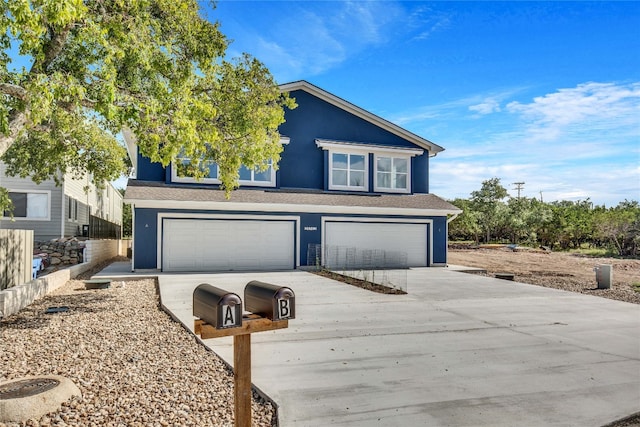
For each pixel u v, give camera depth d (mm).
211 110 7516
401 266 18406
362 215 17859
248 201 16000
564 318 8359
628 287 13180
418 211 18312
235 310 2664
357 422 3701
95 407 3736
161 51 7035
